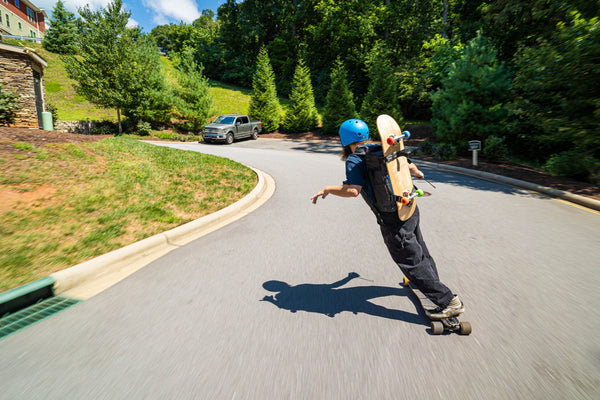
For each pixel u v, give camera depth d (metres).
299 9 46.97
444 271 3.68
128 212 5.26
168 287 3.33
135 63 23.03
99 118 27.23
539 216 6.02
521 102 10.56
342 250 4.38
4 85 12.02
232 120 22.78
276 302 3.04
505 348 2.34
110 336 2.51
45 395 1.91
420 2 34.19
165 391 1.95
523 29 16.62
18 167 5.75
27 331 2.57
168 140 23.09
